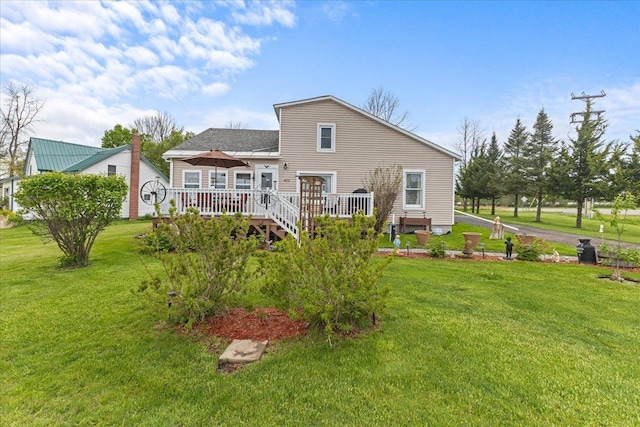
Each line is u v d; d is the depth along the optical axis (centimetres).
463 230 1401
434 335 342
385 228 1177
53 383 252
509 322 385
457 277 597
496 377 267
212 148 1334
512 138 2892
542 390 250
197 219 351
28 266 643
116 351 302
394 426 211
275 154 1285
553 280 593
